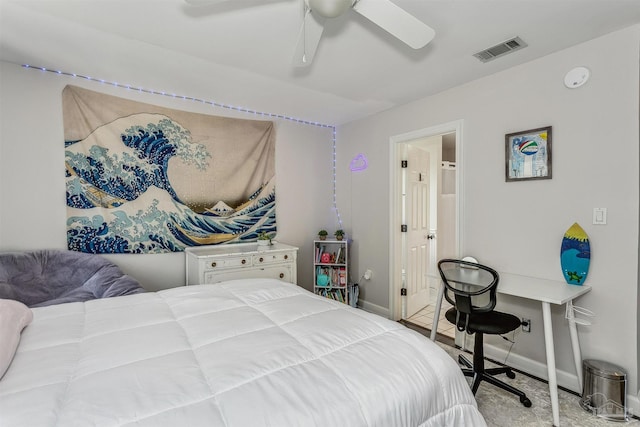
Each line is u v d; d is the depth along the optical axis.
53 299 2.23
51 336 1.18
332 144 4.09
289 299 1.69
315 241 3.64
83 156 2.55
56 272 2.32
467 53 2.15
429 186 4.00
